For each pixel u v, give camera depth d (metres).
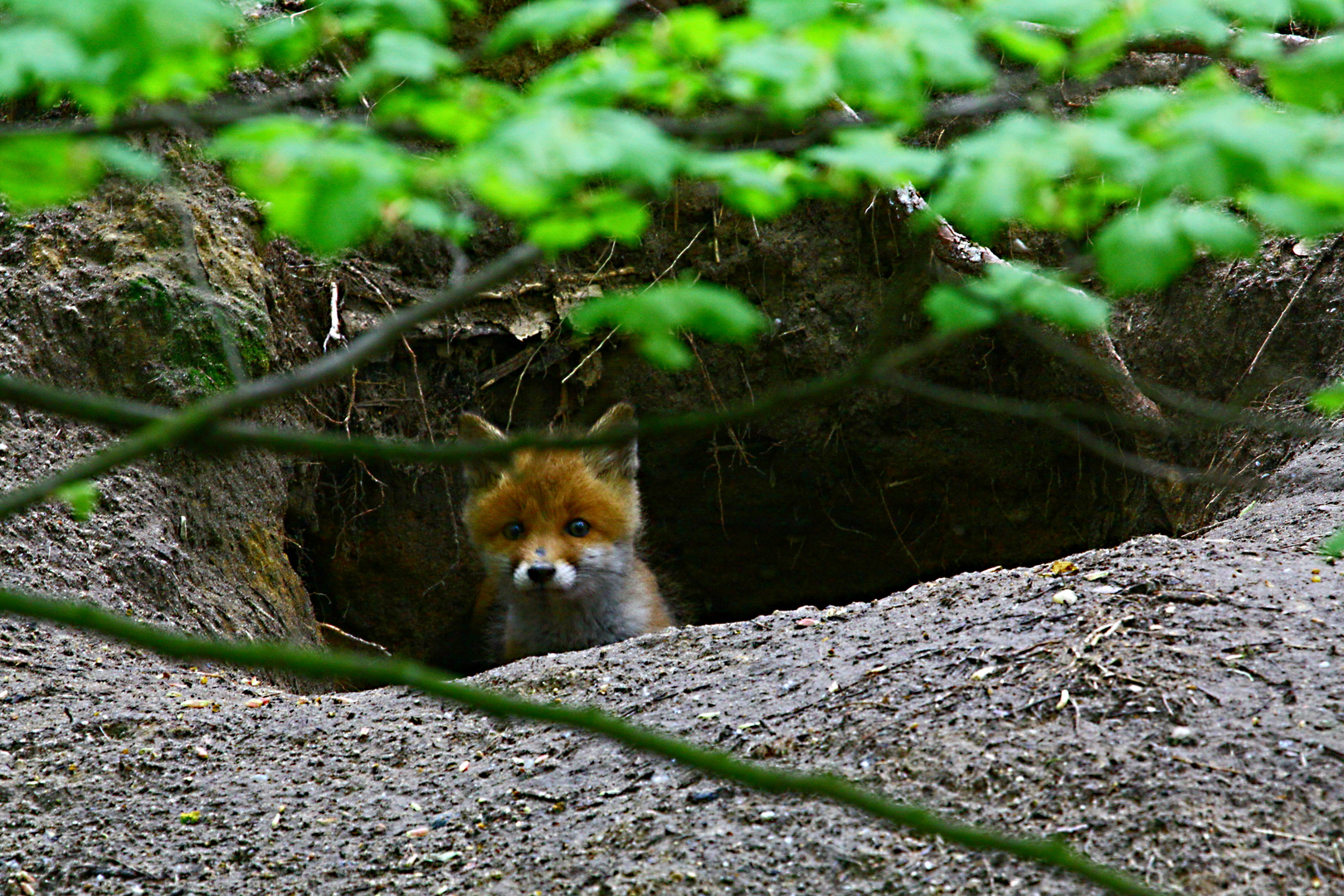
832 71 3.53
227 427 3.56
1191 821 6.62
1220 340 15.28
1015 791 7.12
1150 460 15.37
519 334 18.16
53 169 3.43
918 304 18.00
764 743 8.17
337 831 8.24
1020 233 17.08
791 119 3.82
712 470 19.78
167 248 15.12
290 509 16.59
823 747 7.98
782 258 18.53
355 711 9.96
